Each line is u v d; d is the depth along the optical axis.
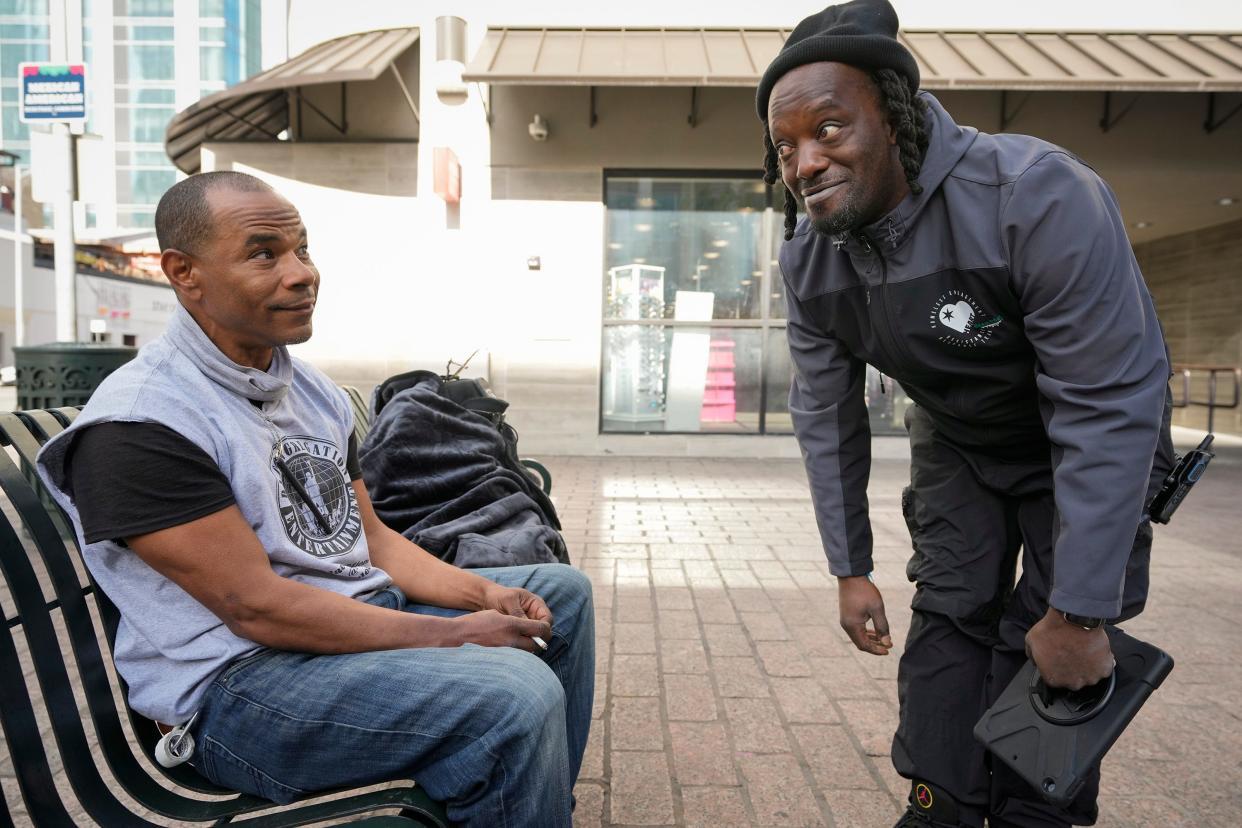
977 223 1.35
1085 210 1.27
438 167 8.23
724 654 3.22
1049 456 1.59
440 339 8.88
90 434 1.27
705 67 7.59
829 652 3.25
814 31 1.36
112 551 1.35
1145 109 8.54
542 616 1.64
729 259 9.02
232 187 1.39
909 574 1.80
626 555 4.76
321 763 1.33
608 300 9.01
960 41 8.41
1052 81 7.21
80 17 55.16
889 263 1.45
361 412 3.02
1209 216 11.16
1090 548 1.27
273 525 1.42
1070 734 1.35
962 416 1.58
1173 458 1.47
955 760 1.62
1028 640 1.39
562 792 1.35
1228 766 2.39
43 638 1.29
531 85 8.19
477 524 2.43
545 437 8.99
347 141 8.85
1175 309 13.56
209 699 1.37
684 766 2.36
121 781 1.36
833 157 1.32
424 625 1.44
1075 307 1.27
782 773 2.33
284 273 1.41
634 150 8.73
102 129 84.69
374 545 1.76
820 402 1.78
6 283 32.12
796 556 4.75
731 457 9.00
